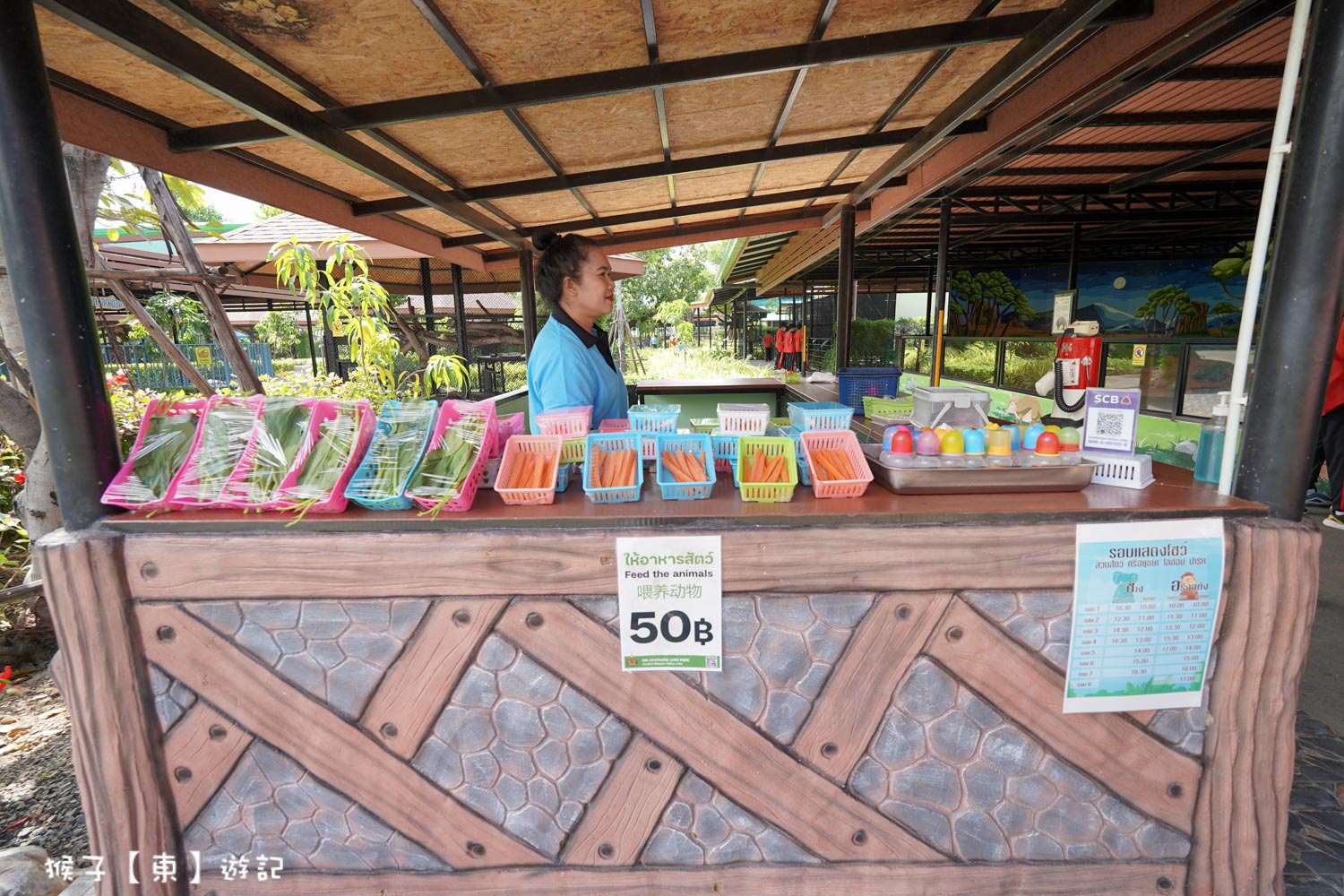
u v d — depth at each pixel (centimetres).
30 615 332
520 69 212
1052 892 157
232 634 150
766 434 178
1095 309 1501
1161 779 153
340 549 145
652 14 183
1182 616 146
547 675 150
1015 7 216
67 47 164
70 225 139
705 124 295
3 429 269
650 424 188
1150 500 150
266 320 1364
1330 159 132
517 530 145
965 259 1473
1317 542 141
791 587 145
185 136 224
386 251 568
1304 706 252
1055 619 147
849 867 156
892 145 346
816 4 191
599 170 340
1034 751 152
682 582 145
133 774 154
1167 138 527
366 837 158
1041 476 155
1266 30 308
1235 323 1229
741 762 152
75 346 143
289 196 291
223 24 166
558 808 156
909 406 270
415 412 161
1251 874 154
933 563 144
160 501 148
